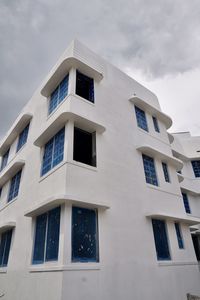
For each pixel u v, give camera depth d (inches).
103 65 425.1
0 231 413.4
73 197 239.5
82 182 270.7
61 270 205.6
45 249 253.1
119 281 247.6
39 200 306.8
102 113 359.9
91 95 366.6
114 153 341.4
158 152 408.5
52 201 241.3
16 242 344.5
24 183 394.6
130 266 270.1
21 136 522.3
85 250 236.4
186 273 346.0
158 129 492.4
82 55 386.0
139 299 256.2
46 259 243.3
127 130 394.3
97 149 316.8
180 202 424.8
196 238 596.4
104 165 313.3
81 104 330.6
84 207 261.7
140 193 346.6
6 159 594.6
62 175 265.6
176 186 440.5
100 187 289.3
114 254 260.5
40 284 231.9
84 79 372.5
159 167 421.7
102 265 240.5
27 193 362.6
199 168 696.4
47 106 402.6
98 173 297.6
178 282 321.4
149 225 331.3
